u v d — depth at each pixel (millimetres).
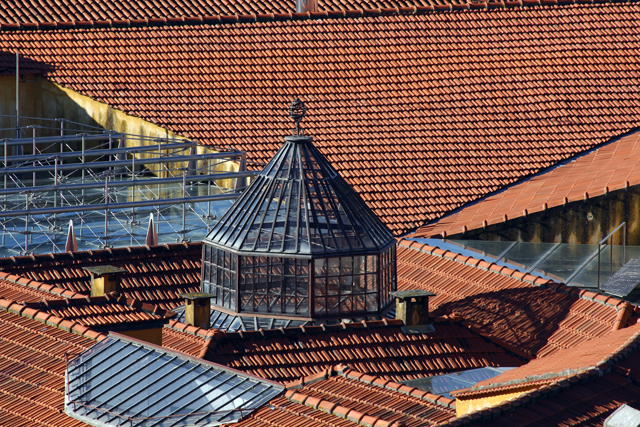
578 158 190625
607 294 134500
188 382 89938
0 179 192875
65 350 103125
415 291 117812
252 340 108812
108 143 197625
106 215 166750
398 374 109625
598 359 95125
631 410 70312
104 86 199250
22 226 176125
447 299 130875
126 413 89188
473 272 135000
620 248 152750
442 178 183500
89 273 132125
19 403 95438
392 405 85125
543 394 84062
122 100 196750
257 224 117812
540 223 155125
